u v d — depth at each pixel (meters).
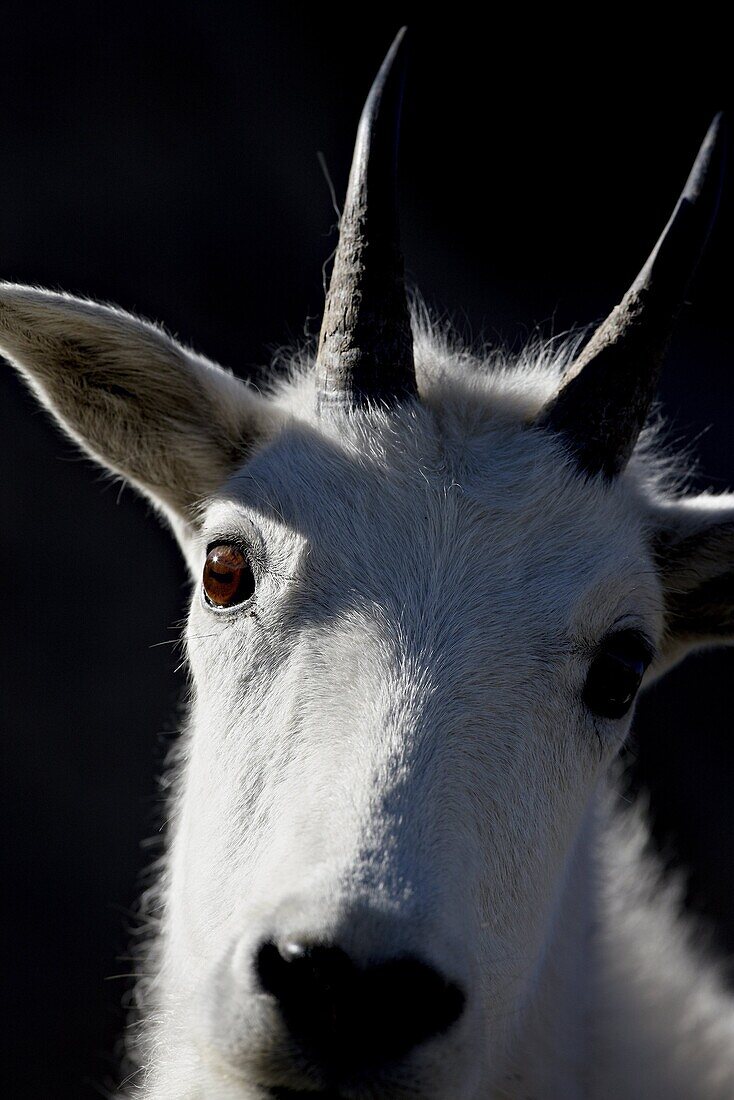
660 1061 16.16
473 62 57.28
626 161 57.22
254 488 14.41
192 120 51.25
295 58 54.84
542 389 16.05
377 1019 10.02
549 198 56.53
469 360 17.16
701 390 50.12
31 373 16.38
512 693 12.77
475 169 56.47
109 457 16.92
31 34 50.03
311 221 50.56
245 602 13.82
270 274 48.69
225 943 11.30
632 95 57.31
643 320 14.58
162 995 15.40
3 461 41.03
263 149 51.62
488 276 54.22
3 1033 31.16
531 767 12.81
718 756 39.38
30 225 46.69
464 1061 10.80
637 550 14.71
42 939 32.97
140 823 35.84
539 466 14.28
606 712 14.00
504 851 12.32
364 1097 10.15
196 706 15.08
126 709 37.75
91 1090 30.64
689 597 16.48
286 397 17.16
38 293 14.93
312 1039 10.18
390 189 14.35
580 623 13.53
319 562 13.35
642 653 14.53
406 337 14.71
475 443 14.48
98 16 51.41
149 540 41.22
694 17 56.44
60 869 34.47
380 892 10.44
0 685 37.41
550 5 56.84
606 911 16.77
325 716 12.27
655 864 20.44
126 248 47.44
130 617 39.53
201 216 49.22
